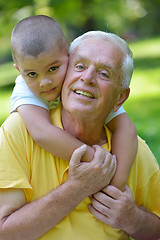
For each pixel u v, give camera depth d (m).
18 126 1.97
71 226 1.95
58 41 1.98
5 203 1.88
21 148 1.93
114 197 1.96
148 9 24.14
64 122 2.05
